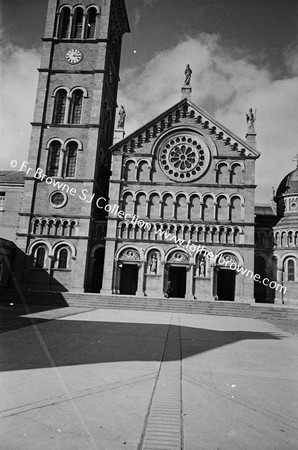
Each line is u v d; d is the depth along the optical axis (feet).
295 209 169.07
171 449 19.11
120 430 21.59
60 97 169.99
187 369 40.32
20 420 22.13
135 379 34.71
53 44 173.68
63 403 25.90
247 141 162.30
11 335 57.11
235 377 37.42
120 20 199.93
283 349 56.95
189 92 166.20
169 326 81.92
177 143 162.40
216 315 121.49
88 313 104.53
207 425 23.13
